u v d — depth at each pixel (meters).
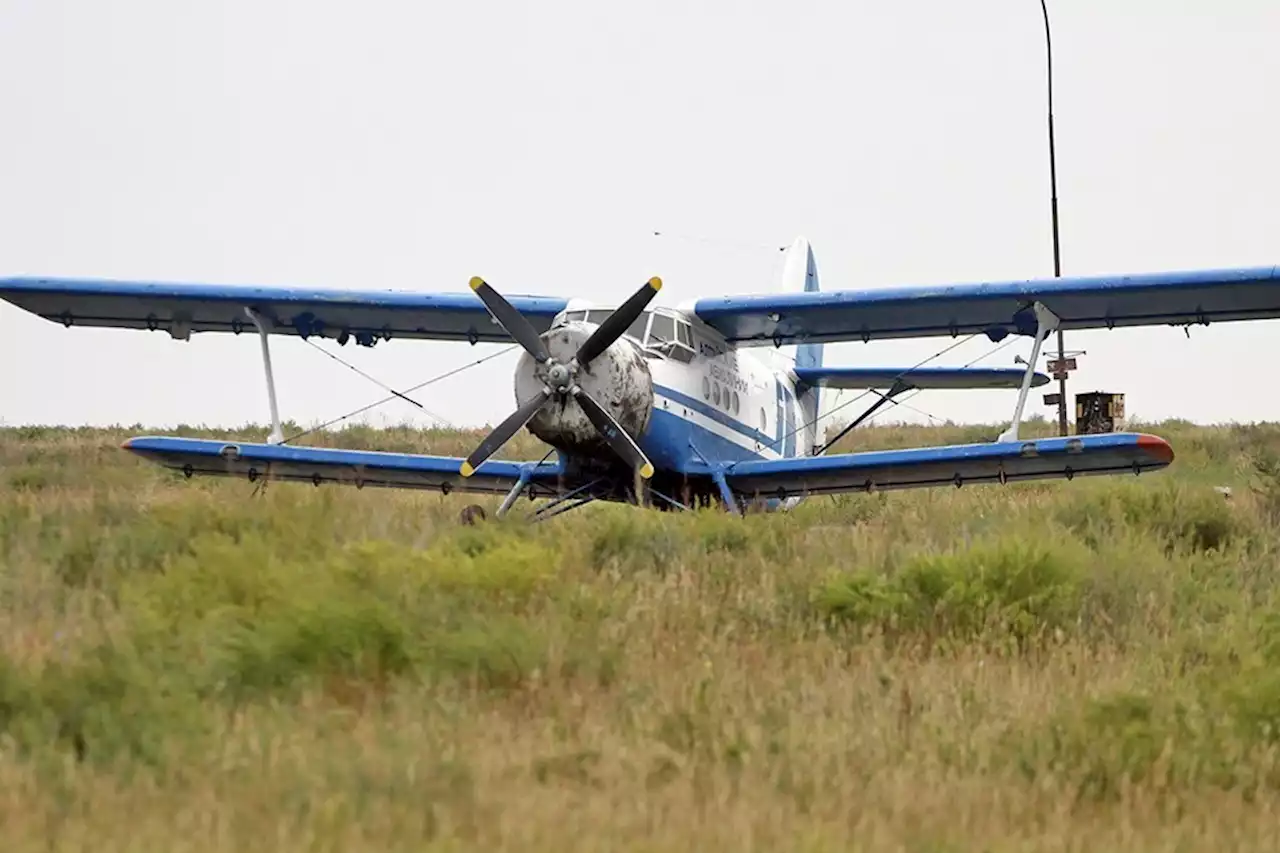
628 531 53.31
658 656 36.50
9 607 37.09
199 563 40.84
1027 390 71.00
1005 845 24.59
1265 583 50.94
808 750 29.08
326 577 39.50
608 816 24.78
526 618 39.88
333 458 71.38
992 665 37.06
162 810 24.14
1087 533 59.06
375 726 29.22
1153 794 27.81
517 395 66.00
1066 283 68.25
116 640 32.34
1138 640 41.31
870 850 23.97
